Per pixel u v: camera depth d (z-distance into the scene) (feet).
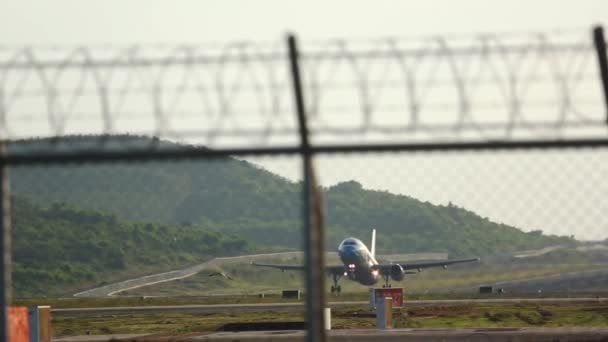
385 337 562.25
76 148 226.17
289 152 227.81
